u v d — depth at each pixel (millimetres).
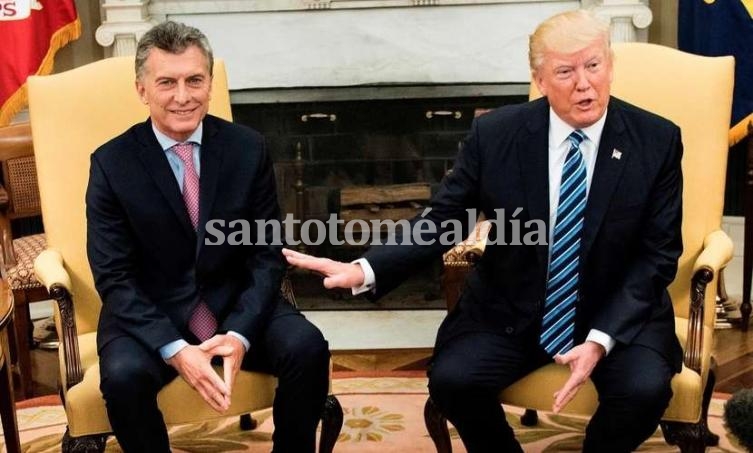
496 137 2398
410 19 4285
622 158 2334
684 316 2646
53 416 3236
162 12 4332
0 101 4062
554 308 2371
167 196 2412
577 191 2344
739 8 3877
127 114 2717
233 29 4336
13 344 3605
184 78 2336
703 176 2607
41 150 2670
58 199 2660
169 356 2309
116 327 2400
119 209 2420
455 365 2359
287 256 2383
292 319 2471
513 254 2379
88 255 2428
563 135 2352
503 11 4266
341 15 4297
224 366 2309
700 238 2607
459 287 3381
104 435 2359
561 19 2248
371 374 3555
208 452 2949
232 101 4293
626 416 2244
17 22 4027
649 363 2262
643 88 2666
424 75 4340
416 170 4359
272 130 4332
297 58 4348
